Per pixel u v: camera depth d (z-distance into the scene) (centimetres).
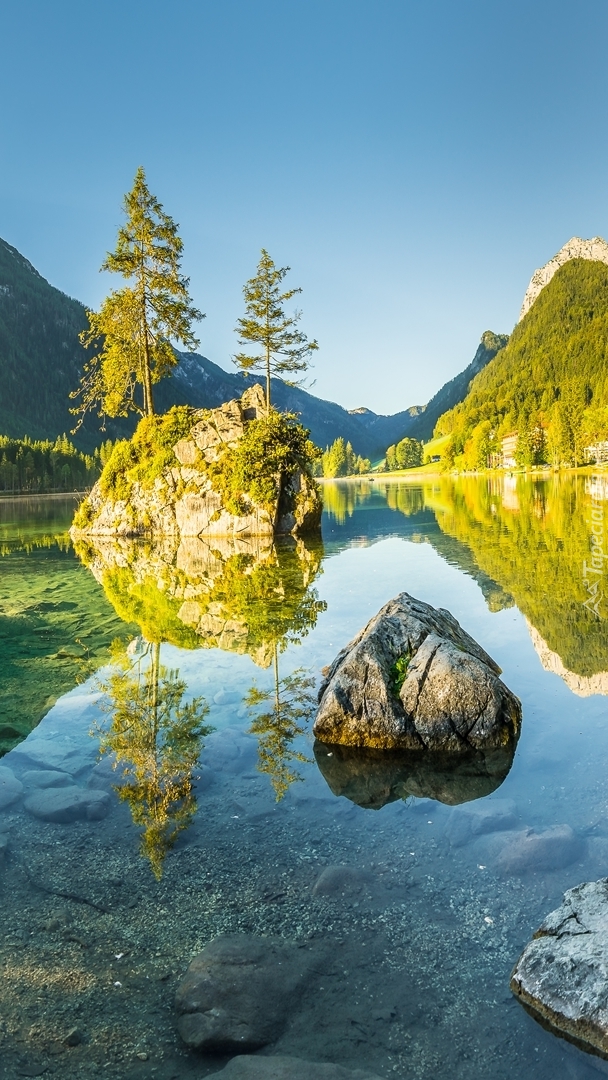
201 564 2602
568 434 13638
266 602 1733
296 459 3800
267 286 5016
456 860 581
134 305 4194
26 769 784
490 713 833
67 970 459
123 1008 424
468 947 471
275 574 2228
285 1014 414
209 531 3709
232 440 3816
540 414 16175
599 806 657
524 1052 383
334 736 859
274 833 638
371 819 662
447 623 1072
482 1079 366
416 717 848
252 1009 412
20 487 15750
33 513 7400
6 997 435
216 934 493
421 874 562
